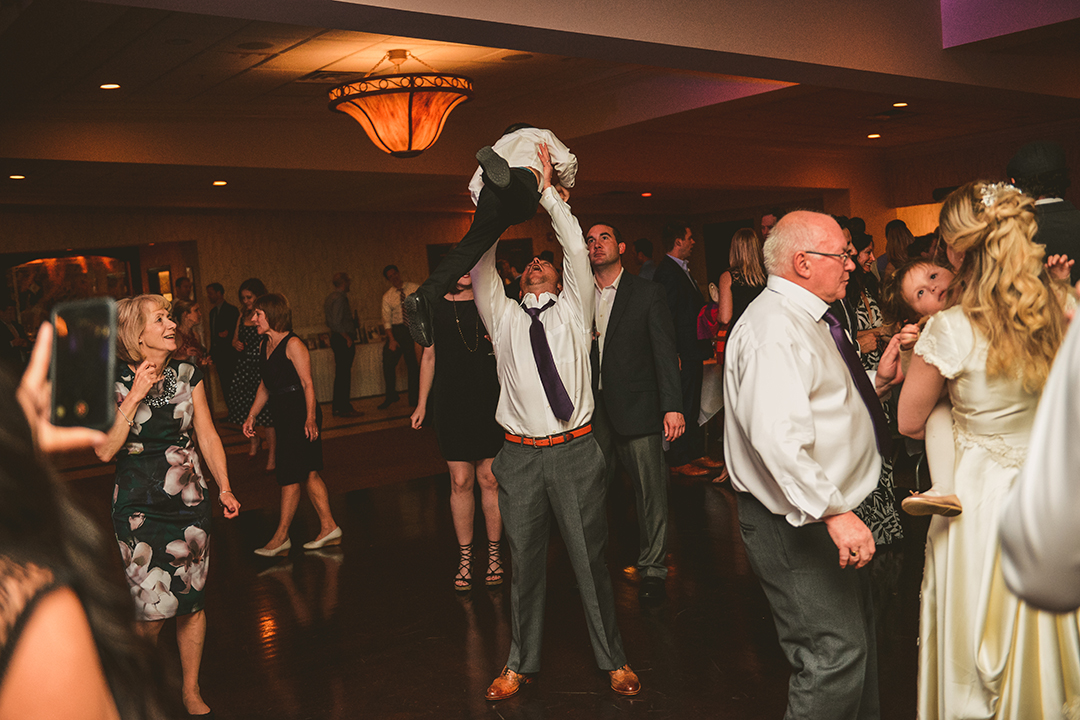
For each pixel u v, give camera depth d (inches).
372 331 565.3
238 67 269.0
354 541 215.6
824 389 89.3
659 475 160.7
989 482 79.7
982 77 275.9
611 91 344.8
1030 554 27.2
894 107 396.8
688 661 133.6
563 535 121.9
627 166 448.5
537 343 117.8
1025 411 78.4
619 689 124.3
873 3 244.2
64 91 274.5
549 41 192.9
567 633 148.9
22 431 32.8
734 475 95.3
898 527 177.6
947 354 80.6
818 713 90.2
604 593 124.1
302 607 171.5
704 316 240.2
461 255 98.4
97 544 35.7
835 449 89.7
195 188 427.8
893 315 160.1
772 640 139.1
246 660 147.3
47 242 469.1
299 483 207.3
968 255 80.5
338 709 127.4
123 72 259.6
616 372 160.9
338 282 470.9
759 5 217.9
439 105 275.1
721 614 151.2
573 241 116.7
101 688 32.6
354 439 381.4
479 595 170.9
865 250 223.0
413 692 131.2
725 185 487.5
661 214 682.8
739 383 92.5
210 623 165.8
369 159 371.9
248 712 128.0
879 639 135.8
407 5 163.9
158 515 120.3
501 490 123.3
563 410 116.6
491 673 135.8
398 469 304.5
